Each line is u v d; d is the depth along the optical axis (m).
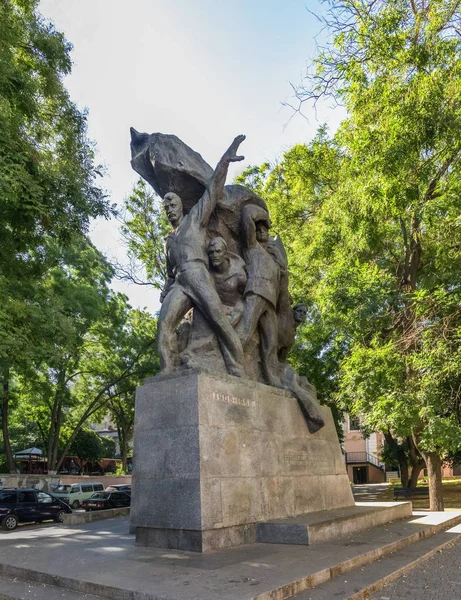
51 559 6.09
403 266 17.77
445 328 13.10
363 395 15.40
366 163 13.29
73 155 15.46
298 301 19.42
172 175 9.38
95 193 15.35
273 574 5.06
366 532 8.09
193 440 6.80
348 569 5.73
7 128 12.54
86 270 25.44
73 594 4.91
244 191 9.86
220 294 9.08
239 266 9.32
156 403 7.28
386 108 12.73
